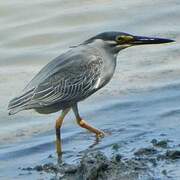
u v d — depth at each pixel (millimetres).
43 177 11586
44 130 14320
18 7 21781
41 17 21203
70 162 12242
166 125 13641
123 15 20953
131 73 17031
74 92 13375
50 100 13234
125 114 14531
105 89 16172
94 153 11875
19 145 13484
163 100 15039
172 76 16547
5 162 12578
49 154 12852
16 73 17766
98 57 13500
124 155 12062
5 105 15703
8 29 20562
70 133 13906
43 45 19516
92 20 20812
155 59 17859
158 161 11617
